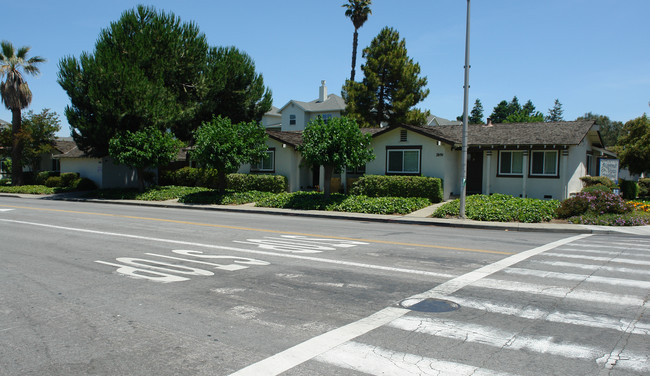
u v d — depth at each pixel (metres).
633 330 5.10
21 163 35.69
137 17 31.06
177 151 28.70
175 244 10.86
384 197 20.73
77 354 4.47
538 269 8.19
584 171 24.44
